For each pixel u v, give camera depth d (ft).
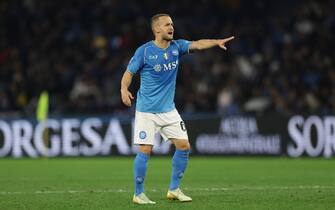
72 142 248.32
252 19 342.03
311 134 243.60
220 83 297.33
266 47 318.24
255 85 296.71
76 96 295.69
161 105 111.04
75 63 316.19
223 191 131.64
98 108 292.20
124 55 315.37
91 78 300.40
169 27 109.60
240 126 246.88
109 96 296.10
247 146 246.68
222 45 111.86
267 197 119.55
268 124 245.65
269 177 166.40
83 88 296.30
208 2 346.33
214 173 179.52
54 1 344.69
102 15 338.34
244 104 290.56
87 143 248.52
